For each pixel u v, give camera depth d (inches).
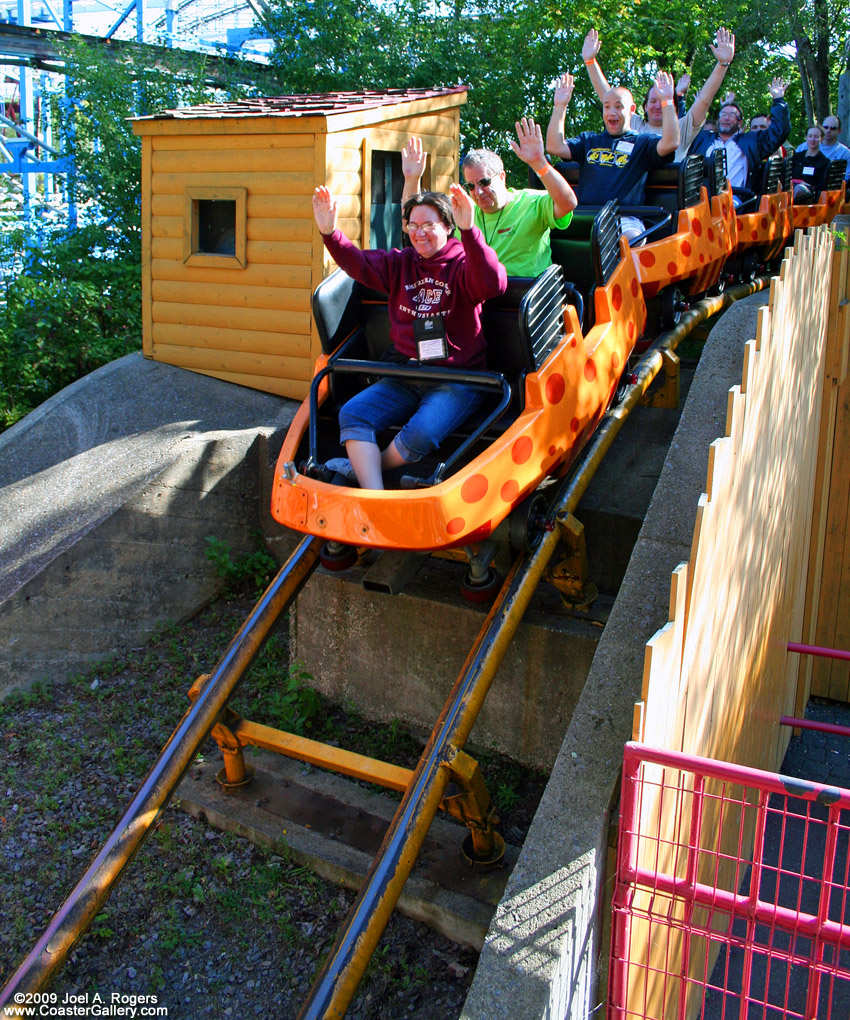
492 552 155.1
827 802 86.7
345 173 264.4
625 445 215.8
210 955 143.6
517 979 106.9
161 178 282.8
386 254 149.6
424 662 189.5
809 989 92.5
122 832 134.9
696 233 222.4
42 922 147.6
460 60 423.8
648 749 96.5
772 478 165.5
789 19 524.1
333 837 161.8
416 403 151.5
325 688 204.5
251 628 158.2
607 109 234.5
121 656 225.8
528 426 138.6
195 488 240.1
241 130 261.7
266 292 271.6
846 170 431.8
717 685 142.9
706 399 161.8
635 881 101.3
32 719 200.8
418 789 131.3
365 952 116.5
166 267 288.4
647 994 106.0
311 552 168.7
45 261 351.9
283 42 429.7
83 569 216.8
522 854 119.0
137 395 273.3
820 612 270.5
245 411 267.3
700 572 123.0
